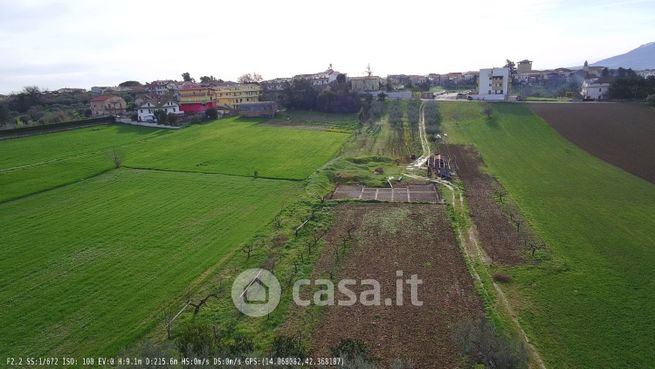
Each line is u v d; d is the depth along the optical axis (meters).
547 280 31.59
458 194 51.41
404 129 89.75
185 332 22.83
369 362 21.88
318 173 60.25
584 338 25.12
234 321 27.11
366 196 51.69
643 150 66.94
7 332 26.69
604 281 31.31
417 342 24.81
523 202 47.94
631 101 101.56
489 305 28.16
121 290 31.23
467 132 85.06
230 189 55.06
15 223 44.12
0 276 33.47
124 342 25.44
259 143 83.25
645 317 27.00
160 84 194.50
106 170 64.44
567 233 39.59
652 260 34.25
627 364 23.03
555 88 153.38
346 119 109.81
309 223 43.00
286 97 127.69
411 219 43.69
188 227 42.75
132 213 46.81
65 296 30.59
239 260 35.34
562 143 73.62
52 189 55.62
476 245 37.62
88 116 120.44
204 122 109.88
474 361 22.55
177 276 33.06
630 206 45.78
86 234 41.25
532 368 22.66
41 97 155.12
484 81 117.75
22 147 81.19
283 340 24.08
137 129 101.38
